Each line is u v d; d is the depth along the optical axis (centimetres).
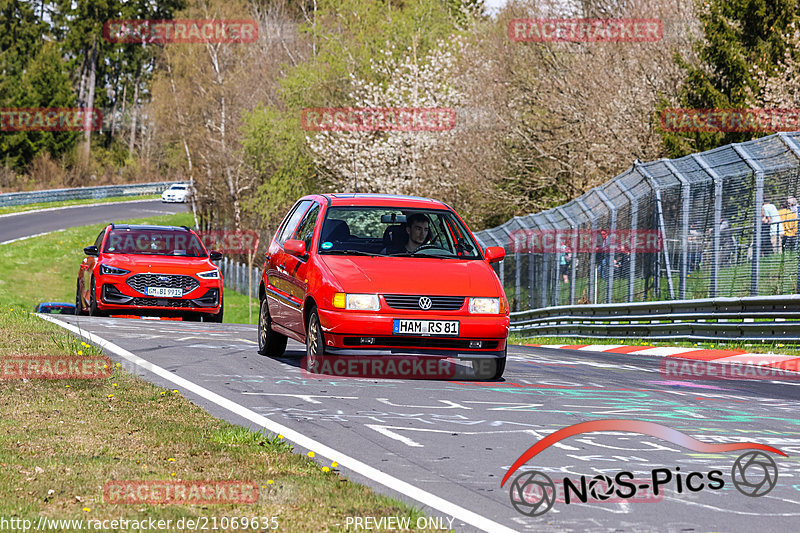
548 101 8925
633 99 8162
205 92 14362
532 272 5853
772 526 1169
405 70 10431
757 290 3678
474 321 2247
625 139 8119
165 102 16588
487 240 6359
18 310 3619
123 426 1598
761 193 3662
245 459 1402
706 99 7006
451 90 9694
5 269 11319
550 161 9281
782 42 7088
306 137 10769
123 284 4044
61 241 13050
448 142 9612
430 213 2528
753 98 6844
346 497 1206
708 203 3962
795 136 3650
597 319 4778
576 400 2088
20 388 1902
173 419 1673
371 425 1705
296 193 12606
